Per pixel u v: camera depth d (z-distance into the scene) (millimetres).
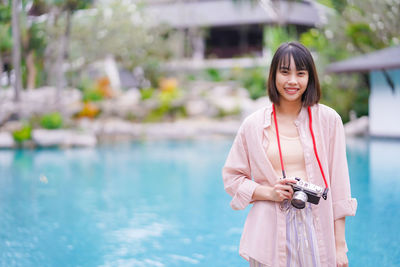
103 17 21141
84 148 14602
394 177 8188
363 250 4090
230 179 1910
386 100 15898
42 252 4297
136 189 7695
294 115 1873
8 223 5438
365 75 18703
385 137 15961
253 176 1883
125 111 20594
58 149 14188
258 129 1842
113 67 26953
